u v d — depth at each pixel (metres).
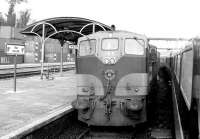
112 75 9.61
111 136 9.12
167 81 28.02
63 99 13.14
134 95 9.59
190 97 7.68
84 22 18.20
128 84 9.58
